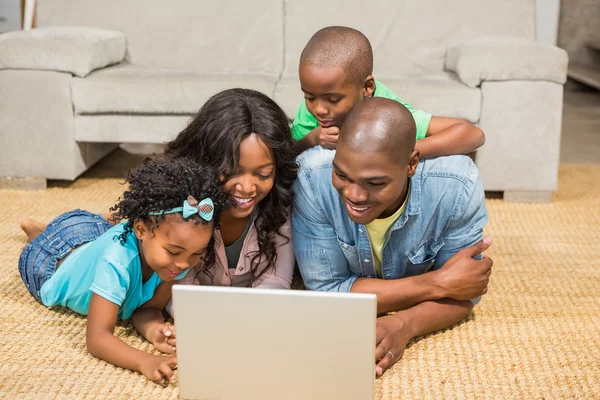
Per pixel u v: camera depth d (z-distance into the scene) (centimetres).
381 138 123
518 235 214
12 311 161
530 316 162
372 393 119
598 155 310
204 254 152
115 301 140
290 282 164
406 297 149
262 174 142
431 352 146
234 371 122
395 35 274
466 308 154
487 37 262
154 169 133
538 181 243
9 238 205
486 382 134
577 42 473
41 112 243
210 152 141
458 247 152
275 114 143
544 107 238
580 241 210
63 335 151
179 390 125
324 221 149
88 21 281
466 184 145
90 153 262
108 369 138
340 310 115
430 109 235
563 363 142
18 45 239
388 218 144
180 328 121
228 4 279
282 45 279
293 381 120
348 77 159
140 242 144
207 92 239
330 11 276
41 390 130
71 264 154
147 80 241
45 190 250
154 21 280
